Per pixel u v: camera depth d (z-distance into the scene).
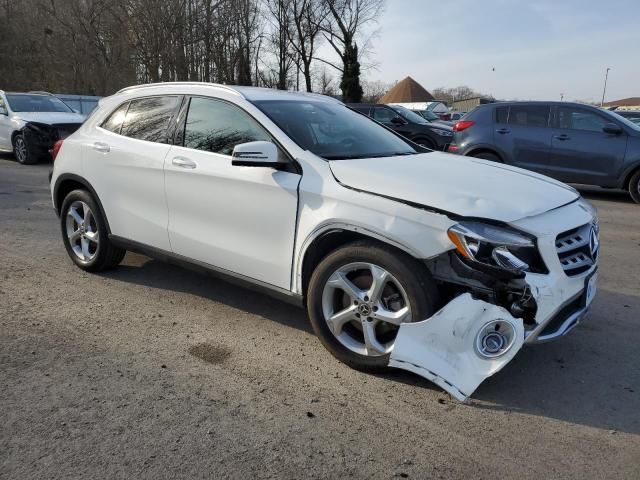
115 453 2.61
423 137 14.69
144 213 4.48
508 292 2.96
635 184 9.53
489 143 10.45
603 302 4.74
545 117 10.08
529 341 2.96
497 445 2.75
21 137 12.96
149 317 4.21
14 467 2.50
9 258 5.55
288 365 3.51
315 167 3.53
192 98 4.33
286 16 45.22
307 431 2.82
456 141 11.02
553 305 2.95
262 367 3.47
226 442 2.72
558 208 3.27
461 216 2.95
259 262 3.78
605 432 2.88
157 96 4.61
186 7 34.44
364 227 3.17
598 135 9.64
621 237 7.16
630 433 2.88
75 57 35.31
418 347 3.07
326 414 2.97
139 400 3.06
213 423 2.87
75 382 3.23
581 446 2.76
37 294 4.61
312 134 3.93
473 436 2.81
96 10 34.50
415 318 3.11
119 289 4.79
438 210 3.00
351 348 3.42
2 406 2.96
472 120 10.76
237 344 3.79
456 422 2.93
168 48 33.91
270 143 3.51
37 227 6.85
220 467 2.54
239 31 38.66
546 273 2.99
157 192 4.35
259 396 3.13
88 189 4.94
